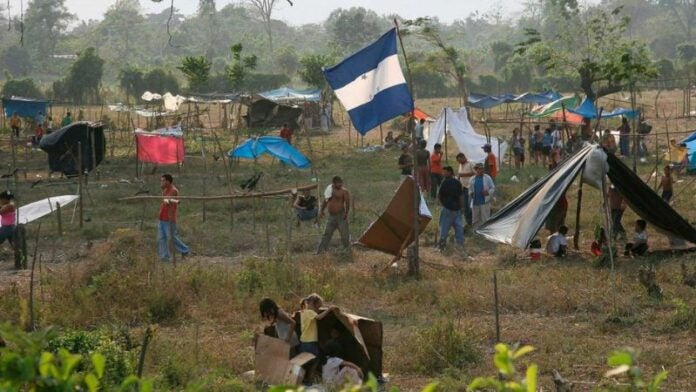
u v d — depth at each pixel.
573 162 40.94
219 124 122.31
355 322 22.95
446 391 22.03
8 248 44.25
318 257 39.41
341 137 107.31
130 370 20.66
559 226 43.19
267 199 56.75
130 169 75.31
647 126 80.62
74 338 22.16
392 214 37.59
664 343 26.66
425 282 34.25
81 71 157.25
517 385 9.17
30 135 102.19
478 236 46.03
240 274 34.41
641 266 35.03
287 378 21.97
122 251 36.34
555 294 31.84
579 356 25.00
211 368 23.52
